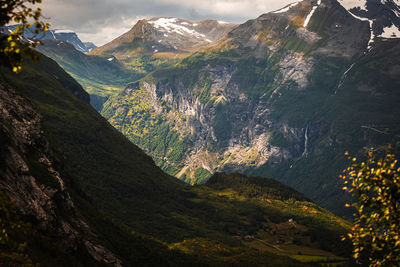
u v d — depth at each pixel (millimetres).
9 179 91438
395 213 34781
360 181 36062
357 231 36188
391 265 34406
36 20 25562
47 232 97188
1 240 27312
